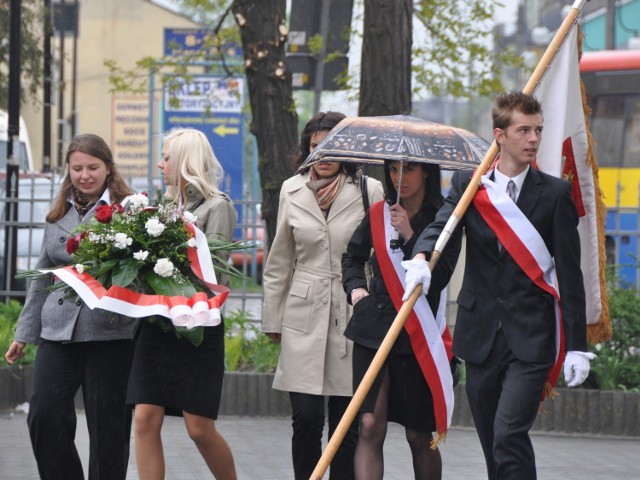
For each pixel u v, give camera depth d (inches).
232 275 403.5
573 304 349.1
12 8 840.3
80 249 382.3
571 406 620.4
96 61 3186.5
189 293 377.7
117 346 401.4
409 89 670.5
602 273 385.1
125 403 403.9
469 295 359.9
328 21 777.6
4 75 1395.2
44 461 400.8
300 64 777.6
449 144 381.7
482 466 533.3
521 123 349.4
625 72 1341.0
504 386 353.4
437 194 391.2
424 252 359.3
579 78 382.9
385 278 384.5
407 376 385.1
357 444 417.1
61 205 410.9
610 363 631.8
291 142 695.7
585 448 585.0
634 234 835.4
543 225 351.6
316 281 426.0
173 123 1306.6
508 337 352.2
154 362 388.2
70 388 401.4
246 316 697.0
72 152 405.4
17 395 651.5
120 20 3193.9
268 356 671.1
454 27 869.8
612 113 1339.8
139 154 2438.5
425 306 378.9
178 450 555.8
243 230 770.8
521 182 354.6
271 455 547.8
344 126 394.3
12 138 818.8
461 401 629.3
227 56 912.3
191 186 408.5
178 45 882.1
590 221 386.0
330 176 429.1
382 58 663.8
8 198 787.4
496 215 352.2
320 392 420.2
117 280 374.0
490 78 881.5
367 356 387.5
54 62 1600.6
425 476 394.6
